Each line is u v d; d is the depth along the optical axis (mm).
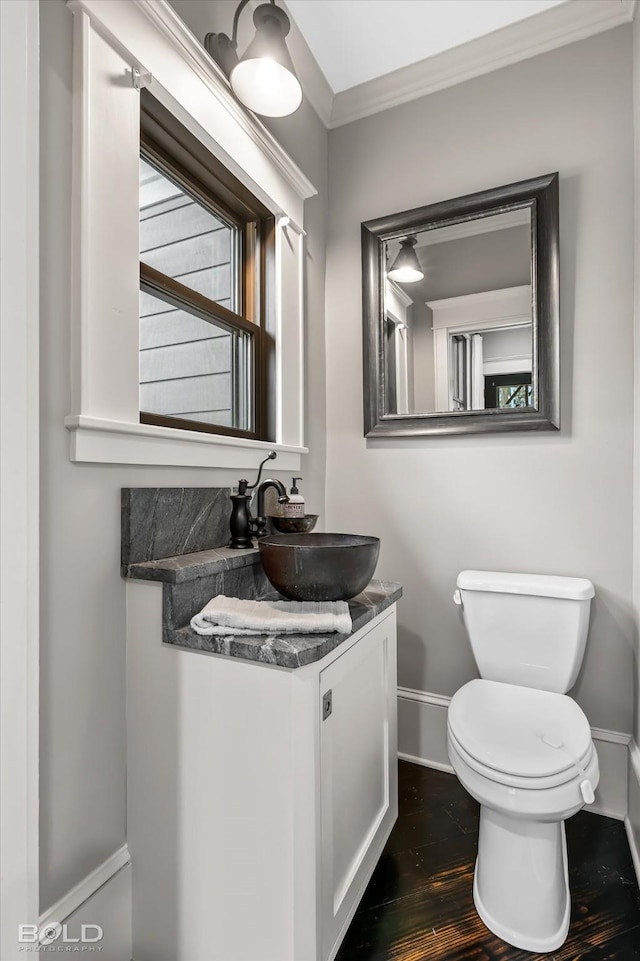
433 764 1857
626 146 1617
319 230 2100
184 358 1473
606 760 1596
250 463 1560
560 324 1688
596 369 1646
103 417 1015
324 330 2135
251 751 965
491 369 1802
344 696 1106
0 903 831
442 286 1888
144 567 1065
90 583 1016
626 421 1604
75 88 972
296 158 1904
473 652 1643
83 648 1000
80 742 994
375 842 1293
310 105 2012
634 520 1574
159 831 1064
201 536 1311
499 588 1591
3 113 840
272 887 953
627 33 1621
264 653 933
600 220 1645
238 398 1691
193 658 1023
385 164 2025
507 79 1803
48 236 928
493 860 1169
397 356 1964
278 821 945
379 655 1334
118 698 1085
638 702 1494
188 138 1318
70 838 972
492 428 1771
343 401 2100
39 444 900
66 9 964
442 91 1919
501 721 1271
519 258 1766
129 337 1082
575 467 1675
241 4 1360
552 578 1642
